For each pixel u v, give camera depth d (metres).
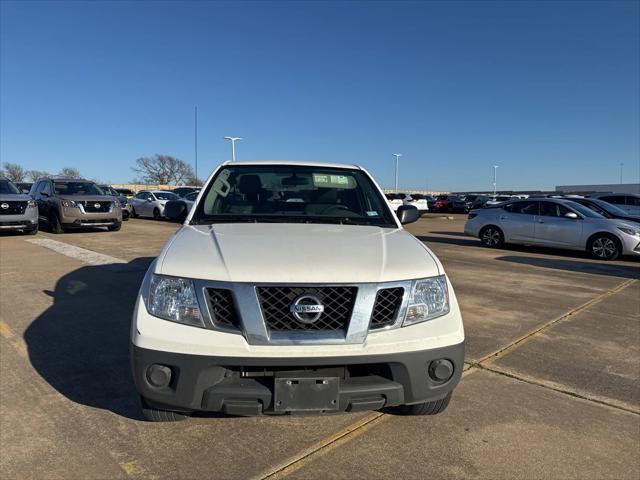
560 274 8.62
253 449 2.71
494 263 9.91
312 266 2.49
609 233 10.84
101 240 12.84
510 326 5.18
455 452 2.72
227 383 2.40
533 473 2.54
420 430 2.94
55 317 5.25
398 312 2.50
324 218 3.63
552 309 5.95
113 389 3.45
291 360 2.33
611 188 78.56
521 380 3.73
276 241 2.85
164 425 2.95
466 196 40.72
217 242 2.84
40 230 16.02
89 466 2.53
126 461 2.58
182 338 2.38
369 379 2.46
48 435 2.83
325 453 2.68
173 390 2.41
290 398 2.37
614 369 3.99
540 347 4.50
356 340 2.39
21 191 14.48
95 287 6.71
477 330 5.01
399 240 3.11
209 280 2.44
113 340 4.50
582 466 2.61
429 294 2.60
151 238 13.43
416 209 3.96
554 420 3.11
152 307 2.50
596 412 3.23
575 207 11.70
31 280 7.20
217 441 2.78
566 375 3.84
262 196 3.85
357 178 4.20
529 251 12.34
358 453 2.69
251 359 2.32
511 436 2.90
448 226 21.95
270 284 2.39
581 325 5.25
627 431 2.99
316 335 2.38
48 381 3.58
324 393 2.38
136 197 24.06
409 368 2.45
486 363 4.08
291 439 2.82
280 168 4.19
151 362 2.40
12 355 4.10
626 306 6.15
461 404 3.30
